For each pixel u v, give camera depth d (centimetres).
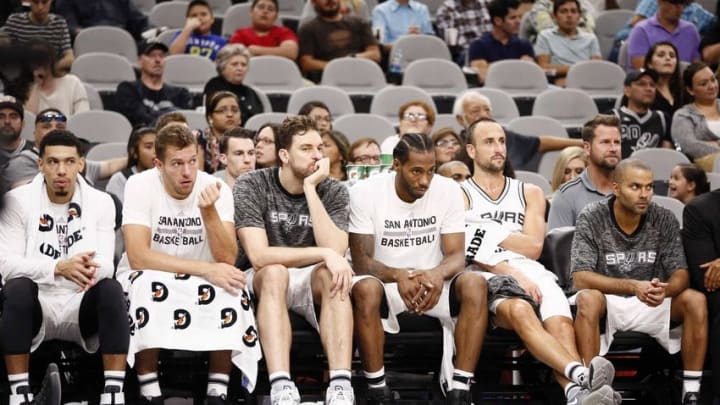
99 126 1323
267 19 1591
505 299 872
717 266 905
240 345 845
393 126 1356
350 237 906
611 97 1541
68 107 1362
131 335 841
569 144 1330
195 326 841
